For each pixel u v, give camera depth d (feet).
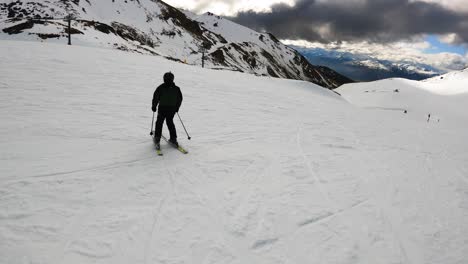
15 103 32.04
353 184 21.63
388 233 15.52
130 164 21.12
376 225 16.20
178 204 16.49
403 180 23.75
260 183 20.21
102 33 293.23
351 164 26.50
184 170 21.13
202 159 23.66
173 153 24.29
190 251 12.82
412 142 41.47
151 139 27.25
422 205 19.30
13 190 15.71
